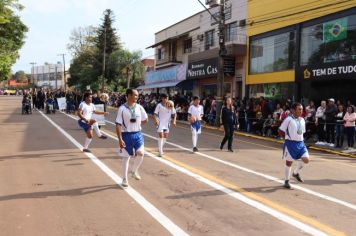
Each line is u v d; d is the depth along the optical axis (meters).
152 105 35.09
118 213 7.29
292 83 25.95
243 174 11.05
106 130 21.81
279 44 27.31
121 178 10.03
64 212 7.32
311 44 24.47
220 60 26.59
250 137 21.89
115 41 71.62
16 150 14.45
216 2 26.95
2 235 6.17
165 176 10.45
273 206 7.95
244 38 31.19
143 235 6.22
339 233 6.50
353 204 8.34
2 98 85.69
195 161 12.92
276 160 13.74
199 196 8.55
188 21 41.59
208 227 6.63
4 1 23.72
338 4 22.34
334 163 14.04
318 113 19.38
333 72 22.19
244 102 25.50
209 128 26.17
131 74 64.75
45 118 30.33
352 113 17.56
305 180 10.63
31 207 7.61
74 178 10.00
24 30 35.81
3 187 9.08
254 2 29.84
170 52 46.06
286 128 9.56
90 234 6.25
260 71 29.31
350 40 21.58
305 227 6.75
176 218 7.06
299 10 25.36
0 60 30.73
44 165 11.69
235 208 7.75
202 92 36.88
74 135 19.09
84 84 70.56
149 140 18.06
